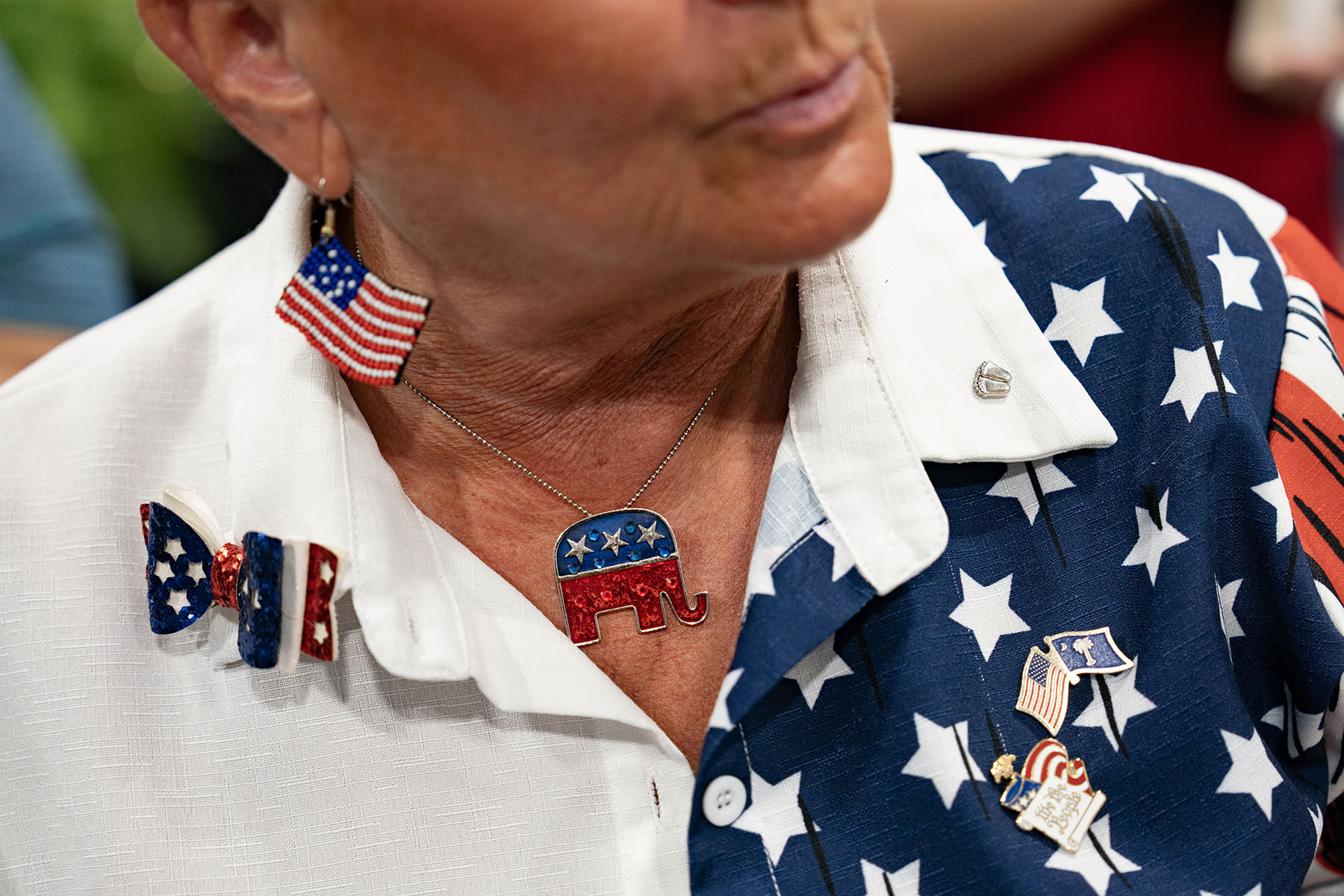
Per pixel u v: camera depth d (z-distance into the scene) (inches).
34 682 84.9
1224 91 172.2
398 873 81.7
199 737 83.6
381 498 82.2
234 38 69.7
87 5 196.4
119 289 160.1
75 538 87.2
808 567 79.2
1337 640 80.0
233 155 210.4
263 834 82.4
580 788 82.3
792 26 58.7
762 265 66.6
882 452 80.0
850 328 81.7
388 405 86.6
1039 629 81.1
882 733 79.0
